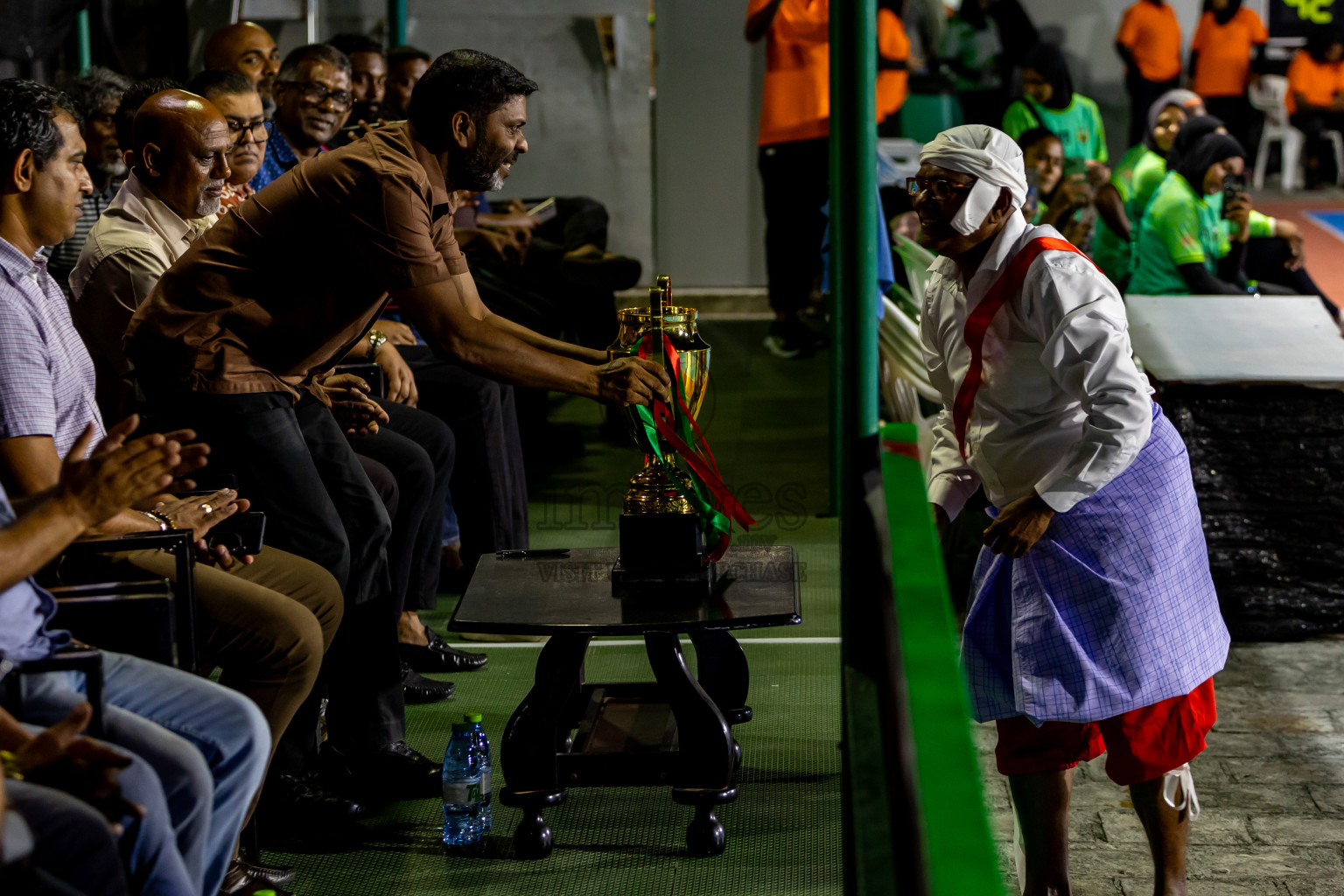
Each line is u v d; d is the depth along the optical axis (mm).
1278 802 3586
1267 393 4785
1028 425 2809
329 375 3859
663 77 9531
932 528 2328
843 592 2379
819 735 3729
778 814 3260
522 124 3199
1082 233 7480
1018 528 2695
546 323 6590
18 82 2719
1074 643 2729
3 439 2637
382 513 3406
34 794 1902
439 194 3172
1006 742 2871
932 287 2984
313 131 4852
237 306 3156
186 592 2574
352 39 5945
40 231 2732
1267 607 4789
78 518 2031
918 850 1568
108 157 4555
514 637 4648
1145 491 2740
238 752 2305
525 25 8609
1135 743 2789
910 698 1794
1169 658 2742
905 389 5797
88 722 2074
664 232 9727
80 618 2457
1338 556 4785
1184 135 7375
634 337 3102
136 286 3520
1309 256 11547
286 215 3104
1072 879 3215
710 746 3053
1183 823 2871
